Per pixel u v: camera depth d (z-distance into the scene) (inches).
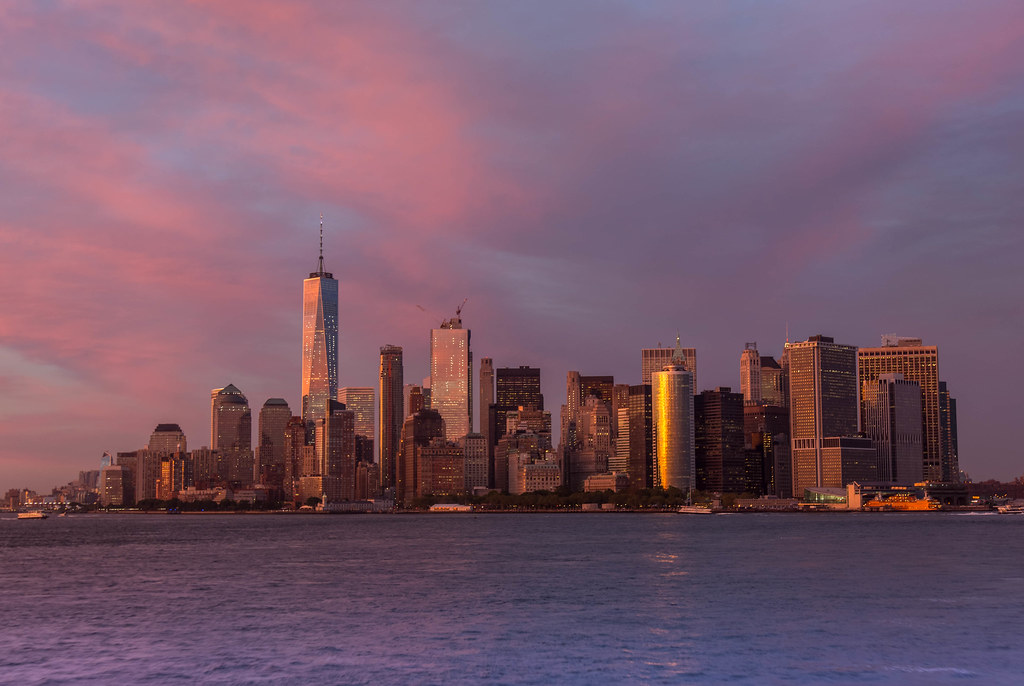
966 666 3661.4
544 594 5984.3
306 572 7731.3
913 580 6742.1
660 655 3890.3
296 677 3543.3
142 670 3690.9
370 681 3472.0
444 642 4215.1
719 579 6875.0
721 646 4082.2
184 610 5324.8
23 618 5068.9
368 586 6535.4
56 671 3688.5
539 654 3927.2
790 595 5866.1
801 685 3373.5
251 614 5123.0
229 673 3622.0
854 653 3919.8
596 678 3486.7
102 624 4822.8
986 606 5319.9
